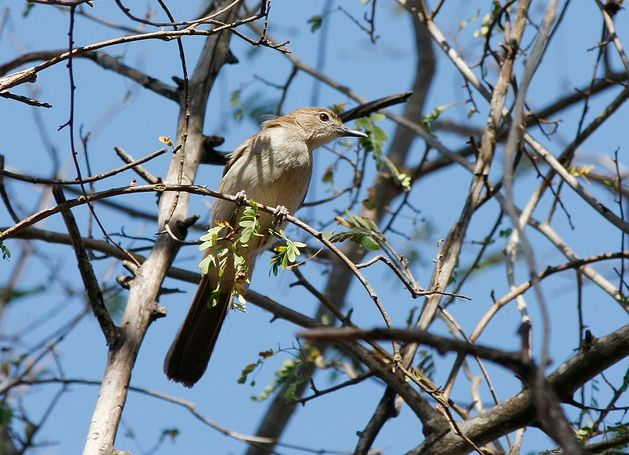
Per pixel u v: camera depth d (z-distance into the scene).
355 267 8.46
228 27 7.95
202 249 8.50
